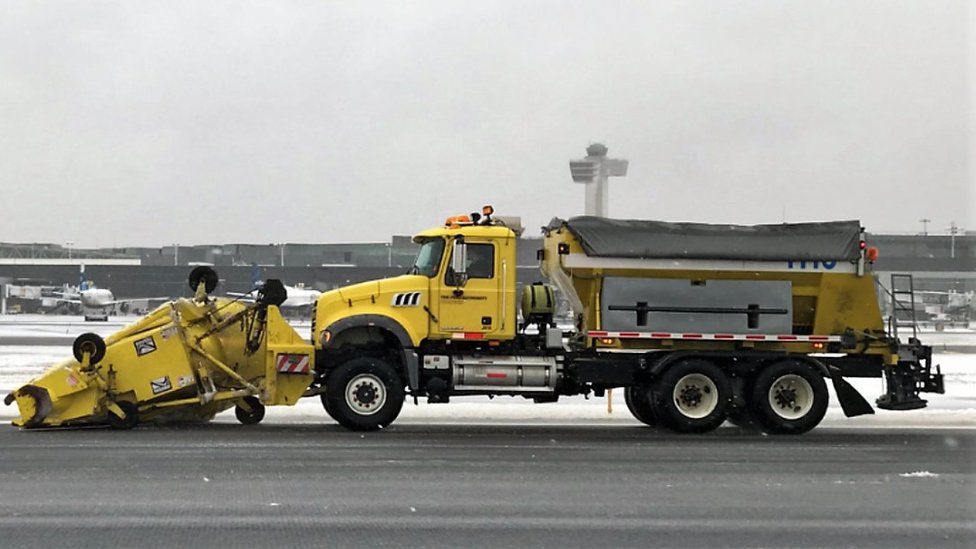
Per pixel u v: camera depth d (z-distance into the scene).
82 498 9.95
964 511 9.62
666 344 16.28
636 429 16.62
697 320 16.25
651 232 16.17
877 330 16.70
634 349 16.23
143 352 15.42
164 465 11.95
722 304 16.33
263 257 121.81
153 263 145.75
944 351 44.75
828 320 16.67
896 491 10.68
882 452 13.75
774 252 16.28
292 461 12.35
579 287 16.36
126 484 10.71
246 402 16.61
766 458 13.06
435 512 9.41
